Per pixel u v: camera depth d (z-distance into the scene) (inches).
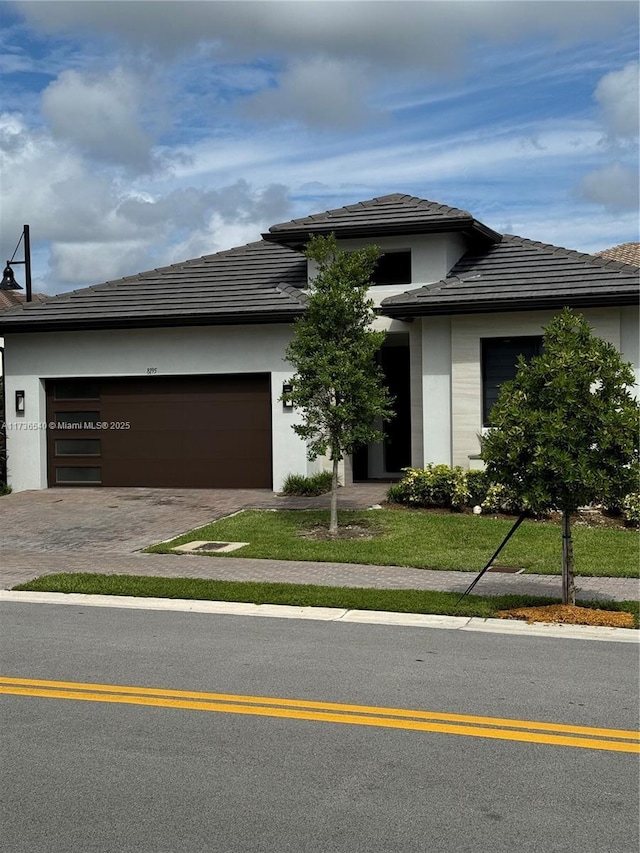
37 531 608.1
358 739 236.7
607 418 361.1
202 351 773.3
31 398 806.5
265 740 236.1
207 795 201.5
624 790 204.8
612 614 371.9
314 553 513.0
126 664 309.0
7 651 327.3
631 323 681.6
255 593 414.3
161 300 792.9
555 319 396.8
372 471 847.7
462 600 396.5
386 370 840.3
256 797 200.4
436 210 775.7
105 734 240.8
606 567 470.6
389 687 281.6
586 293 670.5
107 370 793.6
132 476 797.9
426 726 246.7
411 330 765.3
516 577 456.1
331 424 566.6
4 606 406.9
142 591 422.0
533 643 338.6
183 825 187.3
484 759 223.0
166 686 283.1
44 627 365.7
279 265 847.1
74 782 209.2
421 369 760.3
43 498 750.5
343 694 274.5
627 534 561.3
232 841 180.4
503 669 302.5
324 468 800.9
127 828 186.1
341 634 352.8
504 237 819.4
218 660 313.9
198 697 271.7
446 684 285.1
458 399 715.4
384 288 780.0
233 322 750.5
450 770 215.8
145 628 363.3
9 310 815.7
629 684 285.3
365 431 562.6
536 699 270.1
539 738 237.5
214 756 224.5
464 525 585.6
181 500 718.5
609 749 229.8
